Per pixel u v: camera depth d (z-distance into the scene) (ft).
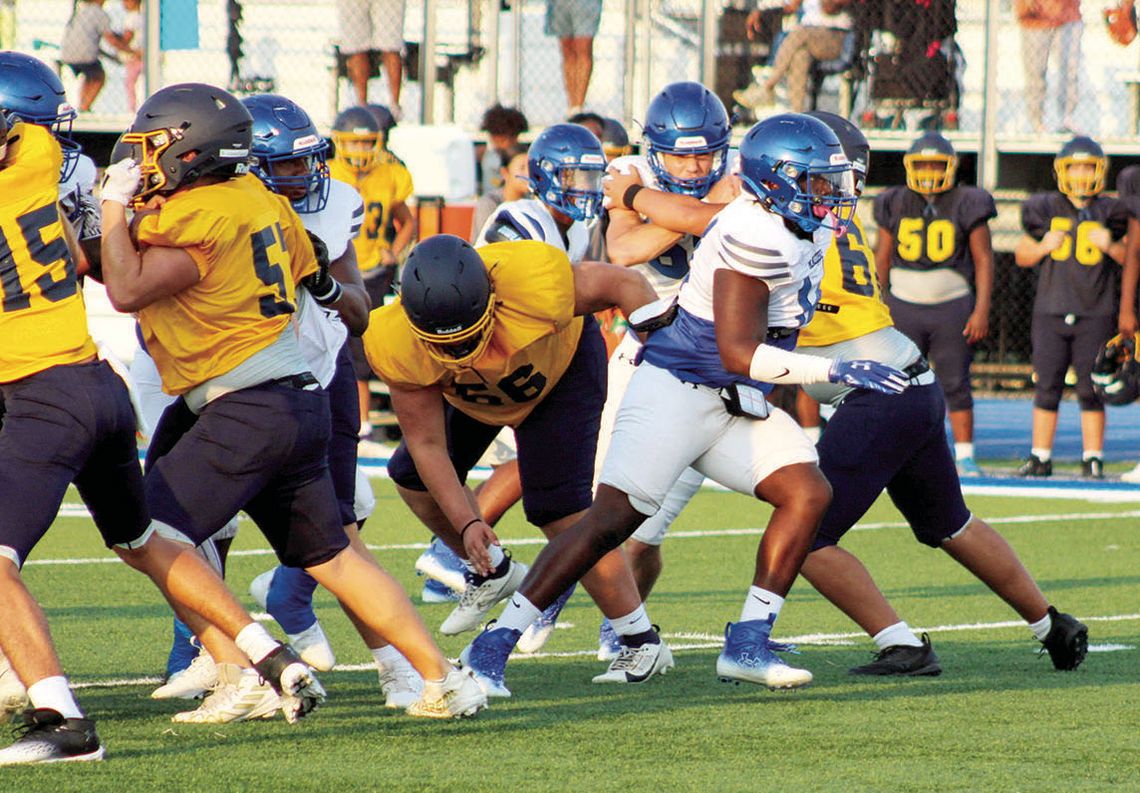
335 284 55.83
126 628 73.15
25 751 47.19
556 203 68.08
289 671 50.78
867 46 167.94
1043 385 133.90
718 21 168.55
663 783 46.03
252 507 53.62
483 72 172.96
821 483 58.34
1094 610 80.69
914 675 63.72
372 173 135.64
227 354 51.26
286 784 45.50
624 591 62.28
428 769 47.47
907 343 64.44
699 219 67.92
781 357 54.65
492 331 55.62
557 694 59.82
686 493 67.56
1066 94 175.94
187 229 49.65
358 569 53.62
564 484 61.41
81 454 48.49
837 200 54.90
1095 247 130.41
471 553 58.03
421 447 58.65
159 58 157.48
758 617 58.85
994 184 164.45
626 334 71.36
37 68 56.18
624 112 165.37
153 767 47.34
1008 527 110.32
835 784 46.14
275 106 59.06
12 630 47.55
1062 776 47.32
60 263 49.21
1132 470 141.38
